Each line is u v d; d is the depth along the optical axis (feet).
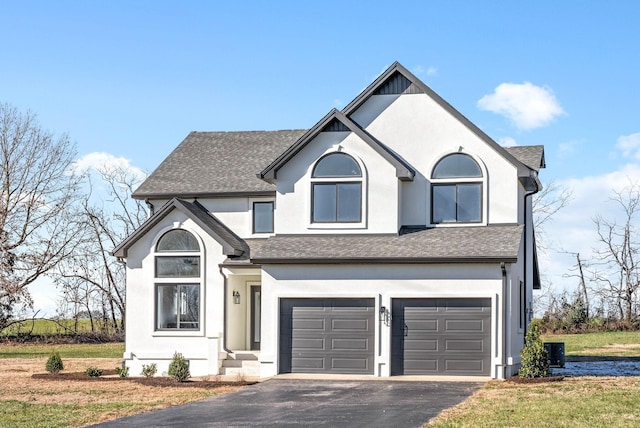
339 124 91.45
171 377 86.22
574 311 177.06
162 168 110.11
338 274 87.10
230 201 102.63
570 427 52.60
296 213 91.97
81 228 172.35
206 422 56.85
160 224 97.30
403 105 92.94
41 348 148.05
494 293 83.05
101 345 155.74
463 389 74.28
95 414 62.13
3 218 162.20
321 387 76.95
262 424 55.52
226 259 95.66
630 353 122.31
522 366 85.56
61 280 169.17
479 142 90.74
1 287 156.46
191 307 96.07
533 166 97.30
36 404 68.39
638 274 189.26
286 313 88.17
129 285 97.30
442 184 91.15
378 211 89.97
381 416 58.29
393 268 85.81
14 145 164.35
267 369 87.56
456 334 84.17
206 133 119.75
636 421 54.70
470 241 85.92
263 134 117.70
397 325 85.51
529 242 103.50
